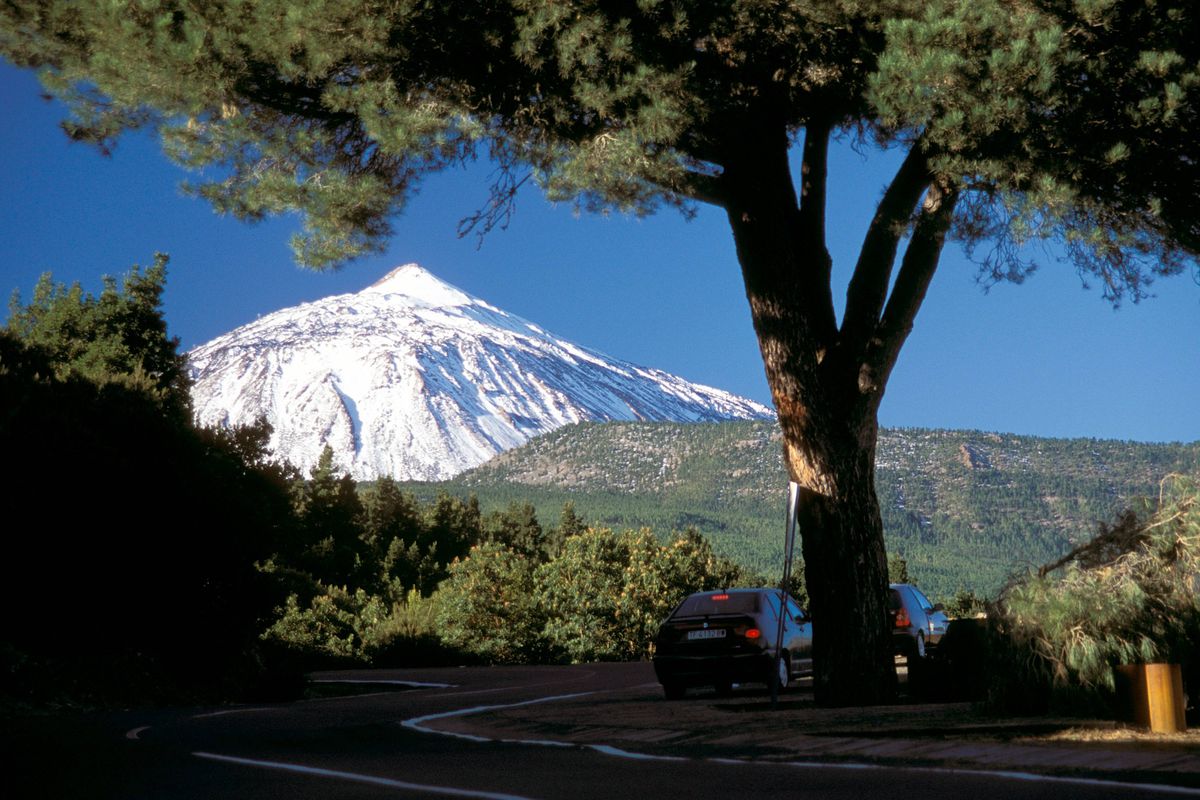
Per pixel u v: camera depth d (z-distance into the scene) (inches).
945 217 560.4
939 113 473.7
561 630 1675.7
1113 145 470.0
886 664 586.9
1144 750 336.5
